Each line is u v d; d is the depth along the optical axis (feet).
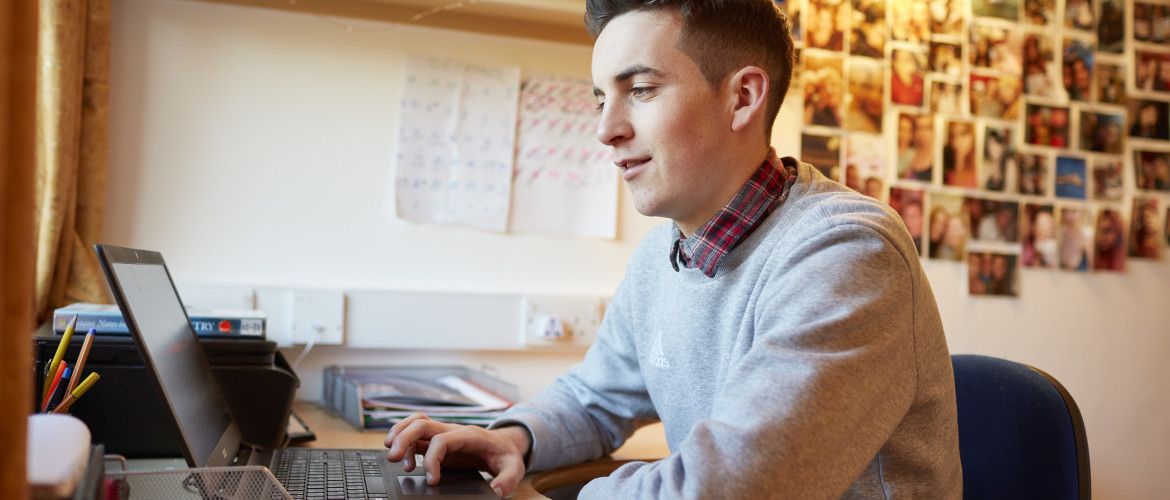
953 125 6.36
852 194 2.94
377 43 5.28
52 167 4.19
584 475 3.64
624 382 3.79
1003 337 6.46
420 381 5.01
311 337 4.99
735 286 3.01
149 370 2.38
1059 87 6.66
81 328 3.26
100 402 3.21
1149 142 6.88
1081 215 6.68
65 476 1.23
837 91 6.08
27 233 1.22
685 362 3.23
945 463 2.77
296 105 5.14
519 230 5.57
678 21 2.83
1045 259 6.57
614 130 2.92
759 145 3.02
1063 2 6.69
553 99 5.63
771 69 3.00
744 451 2.09
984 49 6.47
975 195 6.40
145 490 1.88
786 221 2.91
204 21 4.97
